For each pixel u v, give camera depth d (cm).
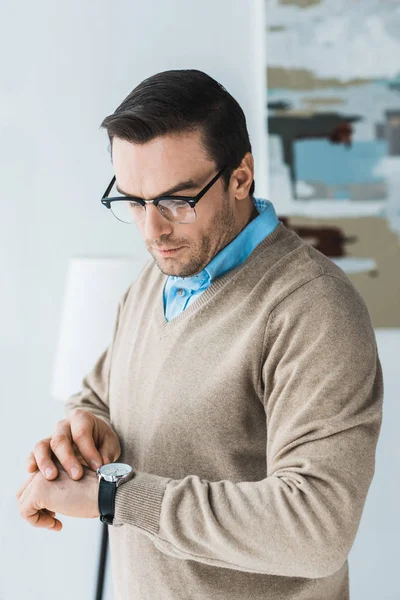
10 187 204
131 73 202
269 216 101
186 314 100
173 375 98
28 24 200
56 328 207
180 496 83
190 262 95
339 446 81
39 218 205
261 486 82
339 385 83
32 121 203
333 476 79
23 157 204
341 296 88
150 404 100
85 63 201
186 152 89
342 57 198
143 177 89
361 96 199
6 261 206
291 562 79
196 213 91
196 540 82
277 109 198
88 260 162
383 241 202
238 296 96
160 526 83
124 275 160
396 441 208
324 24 197
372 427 85
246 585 94
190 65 201
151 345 104
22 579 209
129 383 107
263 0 196
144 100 89
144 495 84
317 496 78
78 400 123
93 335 160
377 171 200
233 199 98
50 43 201
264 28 196
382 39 198
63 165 204
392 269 203
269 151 199
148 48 201
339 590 102
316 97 198
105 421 107
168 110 87
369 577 211
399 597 211
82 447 97
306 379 84
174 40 200
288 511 78
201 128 89
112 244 206
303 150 199
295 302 88
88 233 206
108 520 87
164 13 200
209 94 91
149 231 91
